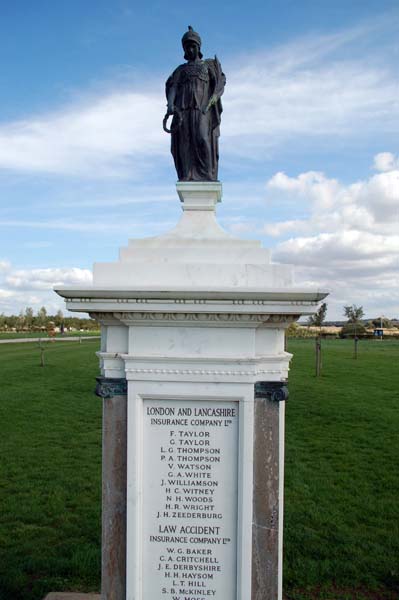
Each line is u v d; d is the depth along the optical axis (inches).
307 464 371.2
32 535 252.1
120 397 145.5
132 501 143.0
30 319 3553.2
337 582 209.2
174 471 145.2
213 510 144.7
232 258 147.5
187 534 145.2
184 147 161.9
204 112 160.1
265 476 143.0
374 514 280.1
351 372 843.4
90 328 3875.5
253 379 139.7
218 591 145.2
